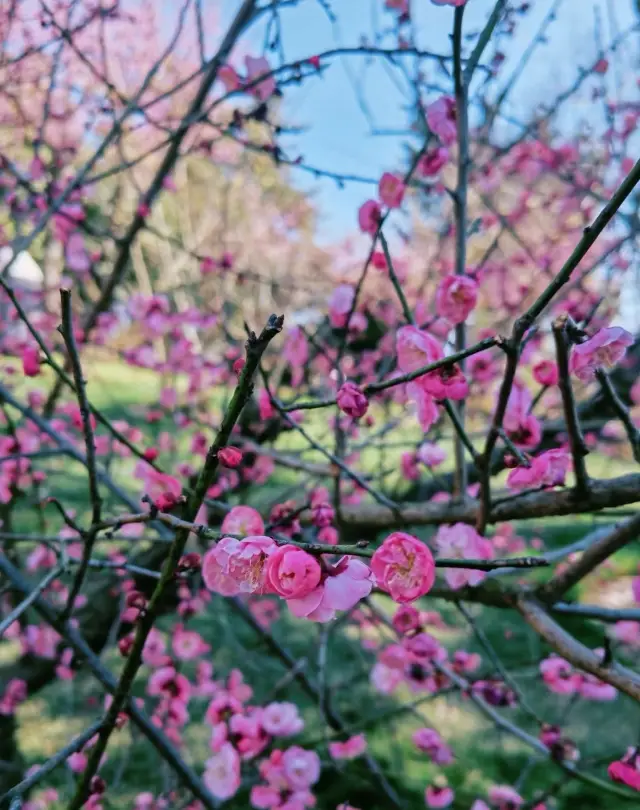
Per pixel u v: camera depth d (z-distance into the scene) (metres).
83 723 3.43
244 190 7.01
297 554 0.74
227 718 1.94
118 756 3.19
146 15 3.91
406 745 3.45
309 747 2.58
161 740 1.96
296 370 2.61
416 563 0.73
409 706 2.49
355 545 0.77
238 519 1.04
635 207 2.57
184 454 3.72
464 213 1.61
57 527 3.94
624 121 3.22
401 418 2.47
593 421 2.20
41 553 2.93
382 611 2.29
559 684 2.34
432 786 2.65
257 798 1.90
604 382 1.13
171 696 2.06
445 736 3.54
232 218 7.15
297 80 1.85
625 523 1.20
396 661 2.36
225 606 3.54
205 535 0.88
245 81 2.04
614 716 3.76
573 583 1.29
